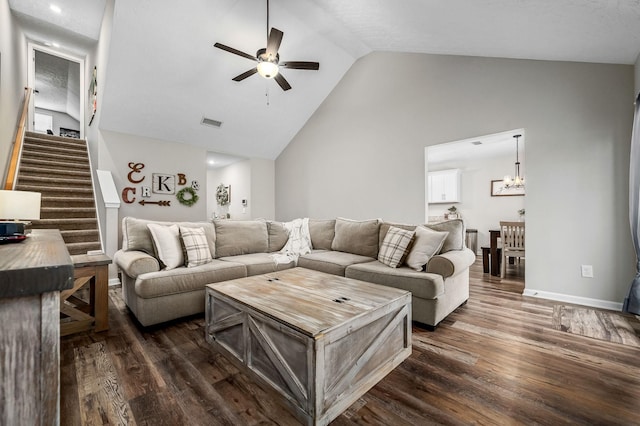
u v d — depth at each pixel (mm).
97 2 4359
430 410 1379
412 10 2707
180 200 5039
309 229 4000
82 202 4434
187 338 2195
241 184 6609
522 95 3283
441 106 3934
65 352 1958
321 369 1301
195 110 4656
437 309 2316
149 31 3453
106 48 3883
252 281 2244
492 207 6855
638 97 2404
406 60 4312
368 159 4793
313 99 5406
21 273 469
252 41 3922
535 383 1581
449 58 3865
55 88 7973
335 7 3318
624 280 2729
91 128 5188
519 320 2508
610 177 2787
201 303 2607
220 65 4137
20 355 484
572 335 2186
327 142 5445
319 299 1782
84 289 3393
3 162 3816
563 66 3035
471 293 3367
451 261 2420
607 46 2465
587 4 1895
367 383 1541
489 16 2398
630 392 1491
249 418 1340
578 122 2951
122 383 1598
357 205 4957
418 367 1765
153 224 2848
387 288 2045
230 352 1853
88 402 1430
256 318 1636
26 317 489
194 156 5262
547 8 2055
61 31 5188
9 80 4133
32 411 492
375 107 4695
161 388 1555
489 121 3518
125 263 2504
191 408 1397
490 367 1751
